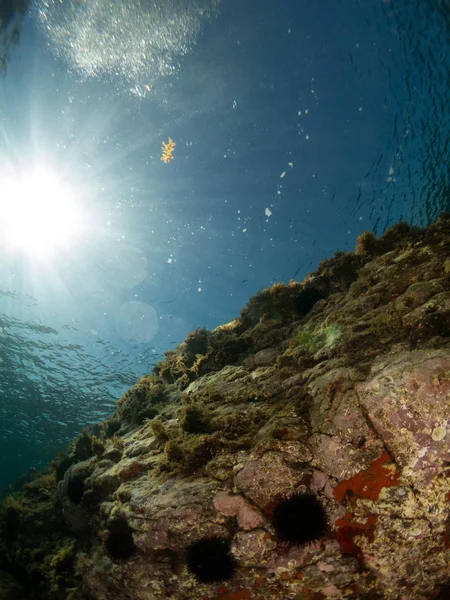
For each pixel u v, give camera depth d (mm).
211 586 673
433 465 589
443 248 986
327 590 625
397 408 620
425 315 753
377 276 1054
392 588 614
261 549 643
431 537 598
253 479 687
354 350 814
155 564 725
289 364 966
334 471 646
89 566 939
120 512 838
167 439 988
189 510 704
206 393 1059
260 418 824
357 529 620
